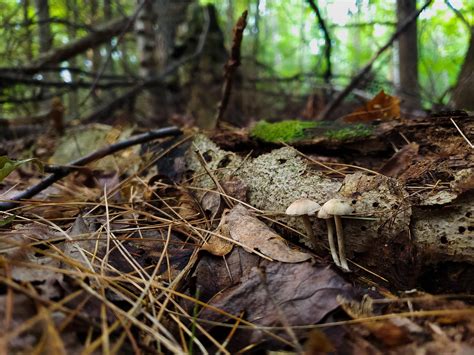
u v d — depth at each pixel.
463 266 0.20
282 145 0.33
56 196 0.33
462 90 0.47
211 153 0.32
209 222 0.26
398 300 0.17
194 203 0.29
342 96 0.63
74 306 0.16
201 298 0.19
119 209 0.29
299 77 0.86
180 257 0.23
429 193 0.21
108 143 0.44
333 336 0.16
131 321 0.16
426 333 0.15
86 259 0.20
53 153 0.53
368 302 0.17
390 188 0.22
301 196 0.25
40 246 0.21
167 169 0.35
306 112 0.75
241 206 0.26
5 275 0.16
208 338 0.17
